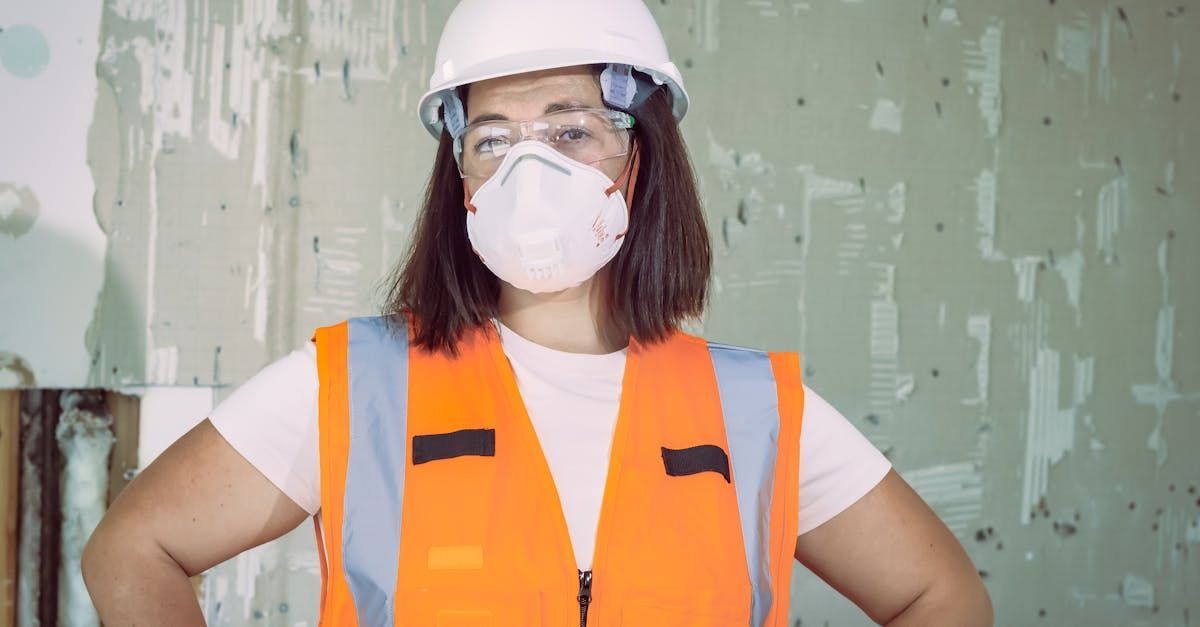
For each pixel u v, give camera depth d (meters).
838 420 1.22
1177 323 2.49
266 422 1.06
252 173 2.13
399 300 1.19
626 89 1.16
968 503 2.39
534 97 1.13
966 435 2.39
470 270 1.17
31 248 2.05
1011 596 2.41
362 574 1.03
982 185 2.41
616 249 1.14
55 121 2.06
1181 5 2.49
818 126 2.33
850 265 2.35
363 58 2.17
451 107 1.18
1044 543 2.43
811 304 2.32
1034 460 2.43
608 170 1.15
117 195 2.08
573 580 1.02
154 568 1.03
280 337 2.14
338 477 1.05
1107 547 2.46
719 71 2.29
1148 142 2.49
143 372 2.10
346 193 2.16
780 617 1.15
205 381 2.12
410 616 1.01
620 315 1.19
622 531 1.05
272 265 2.14
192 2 2.11
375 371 1.11
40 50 2.05
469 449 1.06
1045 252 2.44
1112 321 2.47
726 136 2.29
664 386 1.17
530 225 1.07
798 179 2.32
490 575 1.01
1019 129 2.43
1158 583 2.48
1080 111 2.46
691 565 1.06
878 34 2.37
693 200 1.24
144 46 2.09
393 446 1.07
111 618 1.02
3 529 2.03
